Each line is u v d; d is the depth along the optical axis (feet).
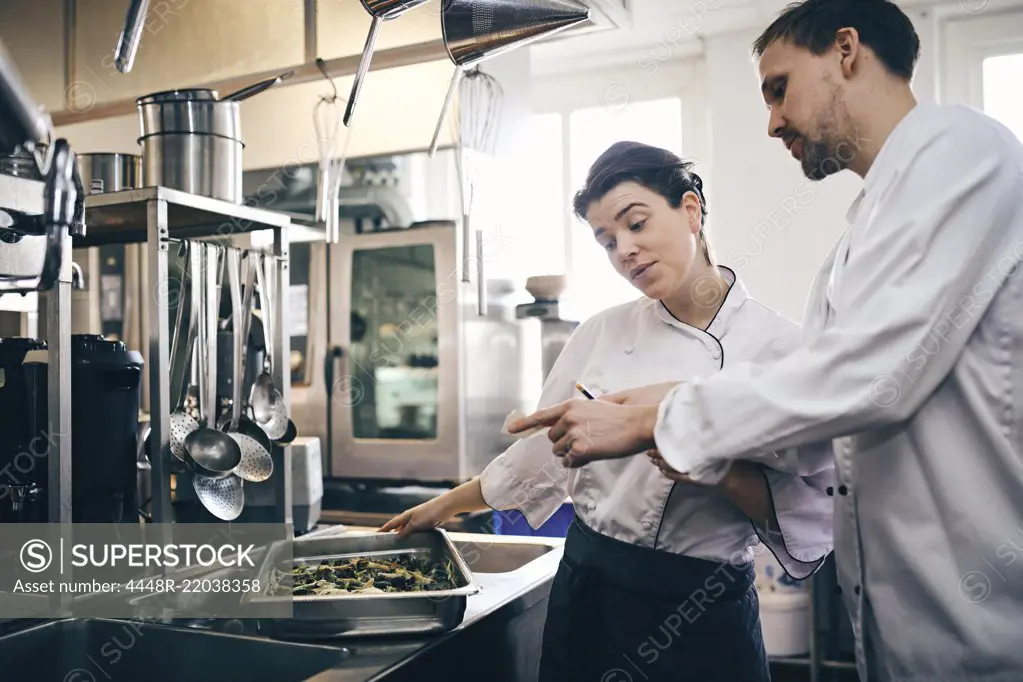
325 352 10.81
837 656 10.78
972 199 3.59
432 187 10.19
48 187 3.38
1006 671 3.61
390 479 10.48
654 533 4.68
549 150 12.79
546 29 5.30
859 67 3.89
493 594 5.02
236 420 6.10
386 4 5.04
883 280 3.63
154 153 5.97
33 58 10.21
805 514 4.62
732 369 3.83
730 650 4.63
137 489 5.67
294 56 9.34
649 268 4.71
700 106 12.00
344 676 3.70
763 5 10.33
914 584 3.84
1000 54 10.51
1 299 6.72
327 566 5.33
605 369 5.25
